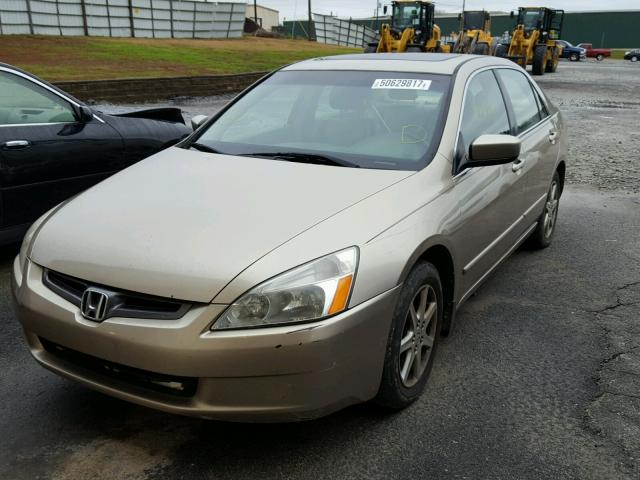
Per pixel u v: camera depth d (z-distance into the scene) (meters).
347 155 3.39
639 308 4.31
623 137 12.33
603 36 89.12
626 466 2.65
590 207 7.08
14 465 2.60
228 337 2.33
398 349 2.78
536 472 2.60
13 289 2.83
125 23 35.19
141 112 5.96
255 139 3.71
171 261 2.46
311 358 2.37
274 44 41.31
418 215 2.92
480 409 3.05
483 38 31.53
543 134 4.96
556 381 3.33
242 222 2.65
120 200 2.97
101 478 2.53
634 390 3.25
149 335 2.37
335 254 2.52
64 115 5.12
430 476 2.56
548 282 4.77
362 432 2.84
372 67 4.06
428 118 3.55
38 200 4.86
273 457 2.66
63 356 2.71
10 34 29.12
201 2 39.19
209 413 2.40
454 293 3.33
